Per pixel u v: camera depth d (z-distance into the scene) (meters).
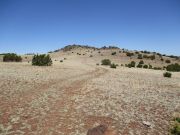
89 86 20.16
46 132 9.02
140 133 9.58
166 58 105.69
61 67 41.62
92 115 11.48
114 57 100.88
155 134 9.59
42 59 42.75
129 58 99.38
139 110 12.92
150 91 19.47
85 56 105.81
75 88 18.69
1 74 23.66
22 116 10.63
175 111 13.18
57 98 14.56
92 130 7.29
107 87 20.19
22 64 43.03
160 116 12.03
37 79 21.94
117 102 14.48
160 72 45.50
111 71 40.69
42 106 12.47
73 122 10.30
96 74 32.69
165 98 16.70
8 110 11.32
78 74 30.67
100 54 111.38
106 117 11.31
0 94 14.27
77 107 12.75
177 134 9.68
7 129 9.08
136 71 44.38
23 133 8.80
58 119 10.57
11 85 17.53
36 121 10.14
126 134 9.36
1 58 69.94
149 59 98.38
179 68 56.12
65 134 8.96
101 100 14.79
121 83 23.58
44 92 16.11
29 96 14.52
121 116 11.62
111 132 7.38
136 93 18.00
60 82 21.41
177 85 24.83
